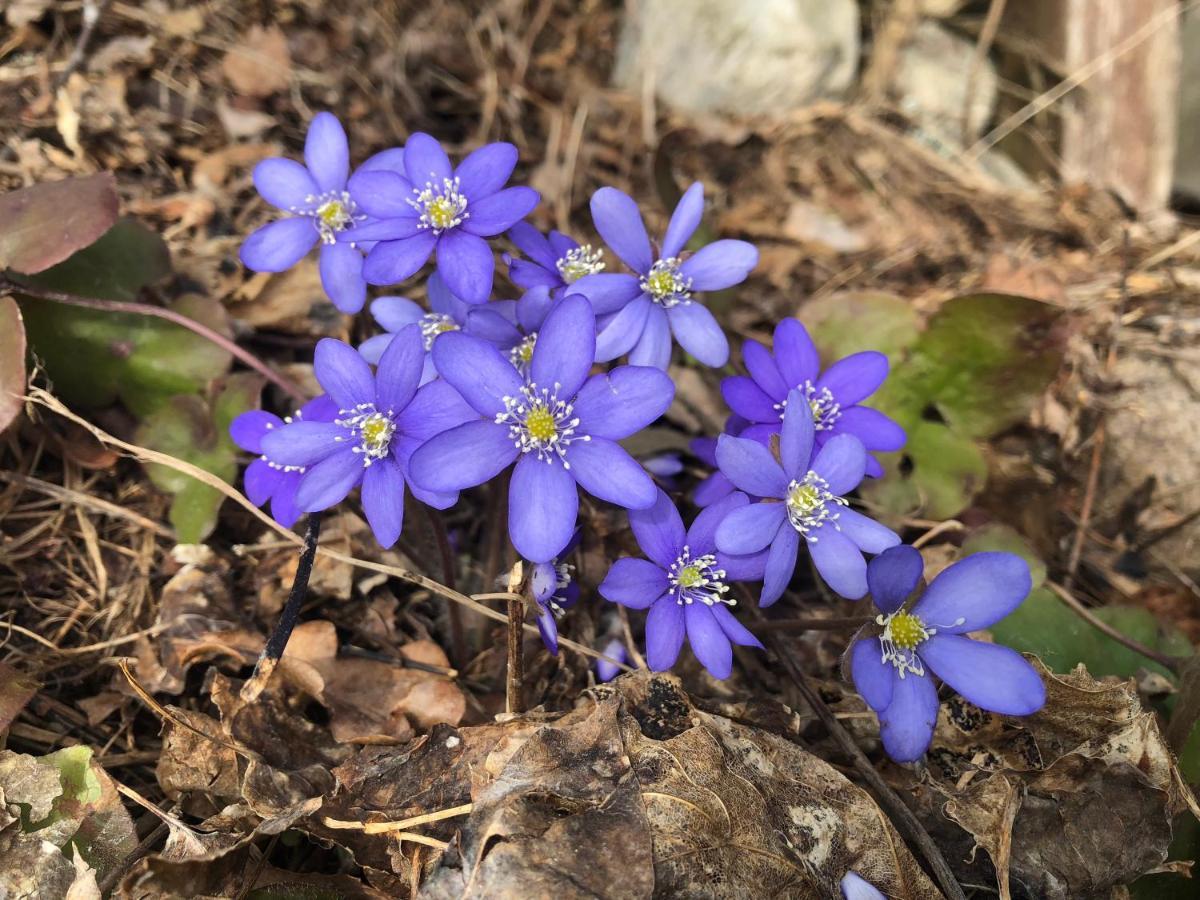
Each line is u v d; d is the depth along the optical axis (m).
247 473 0.12
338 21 0.20
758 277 0.19
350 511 0.13
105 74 0.17
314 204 0.13
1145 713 0.11
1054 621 0.14
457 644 0.13
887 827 0.11
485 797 0.10
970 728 0.12
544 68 0.22
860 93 0.25
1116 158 0.23
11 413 0.12
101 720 0.12
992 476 0.15
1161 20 0.23
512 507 0.10
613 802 0.10
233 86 0.18
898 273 0.20
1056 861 0.11
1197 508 0.17
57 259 0.13
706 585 0.11
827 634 0.13
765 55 0.22
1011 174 0.24
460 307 0.12
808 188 0.22
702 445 0.13
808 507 0.10
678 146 0.21
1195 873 0.11
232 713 0.11
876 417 0.12
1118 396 0.18
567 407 0.10
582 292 0.11
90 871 0.10
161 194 0.17
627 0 0.23
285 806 0.10
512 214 0.11
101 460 0.14
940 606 0.10
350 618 0.13
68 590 0.13
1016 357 0.15
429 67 0.21
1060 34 0.24
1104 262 0.20
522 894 0.09
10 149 0.16
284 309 0.16
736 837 0.10
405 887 0.10
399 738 0.11
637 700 0.11
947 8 0.26
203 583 0.13
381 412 0.10
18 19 0.17
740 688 0.13
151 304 0.15
